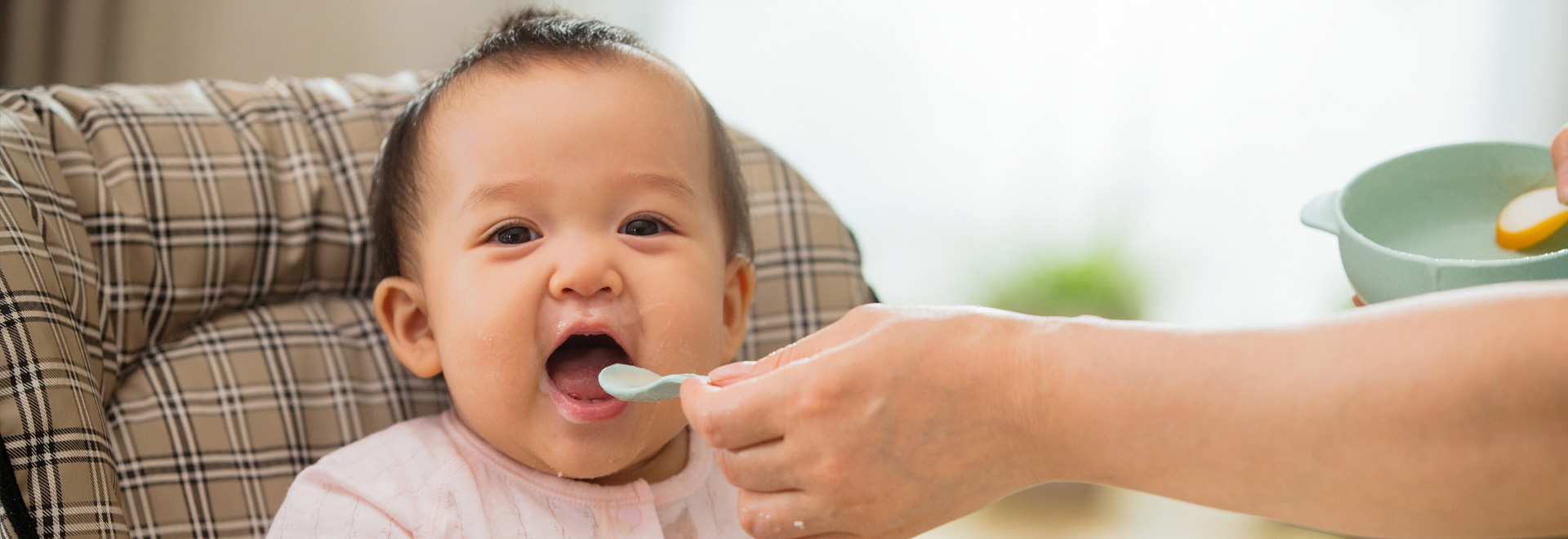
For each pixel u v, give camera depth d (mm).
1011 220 2562
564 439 800
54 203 859
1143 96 2523
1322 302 2494
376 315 922
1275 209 2520
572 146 811
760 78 2504
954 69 2537
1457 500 507
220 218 977
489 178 809
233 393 939
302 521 828
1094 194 2551
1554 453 483
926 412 592
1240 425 538
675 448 946
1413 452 504
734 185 973
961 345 596
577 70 850
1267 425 531
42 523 727
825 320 1141
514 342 786
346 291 1060
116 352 903
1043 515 2139
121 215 917
